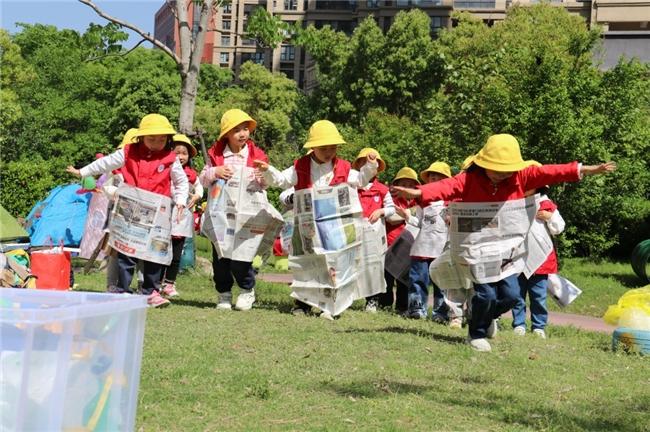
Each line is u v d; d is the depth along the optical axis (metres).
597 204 21.77
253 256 9.30
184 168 11.17
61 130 53.38
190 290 12.11
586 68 22.02
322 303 9.17
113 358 3.14
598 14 63.12
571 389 6.17
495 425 5.00
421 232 10.37
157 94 50.84
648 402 5.88
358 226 9.30
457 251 7.51
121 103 51.09
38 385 2.77
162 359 6.32
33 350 2.74
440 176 10.86
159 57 54.50
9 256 8.98
